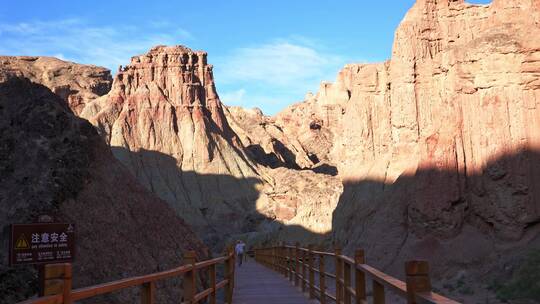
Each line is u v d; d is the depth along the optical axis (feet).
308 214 304.71
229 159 522.88
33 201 60.85
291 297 63.10
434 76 161.58
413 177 140.36
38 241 35.53
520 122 126.11
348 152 214.48
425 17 175.32
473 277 116.16
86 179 68.49
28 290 52.39
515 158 124.26
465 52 135.33
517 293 101.19
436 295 13.97
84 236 62.64
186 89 563.07
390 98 194.49
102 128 515.91
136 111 531.50
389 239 139.23
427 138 136.77
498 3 151.53
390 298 88.07
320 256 54.70
